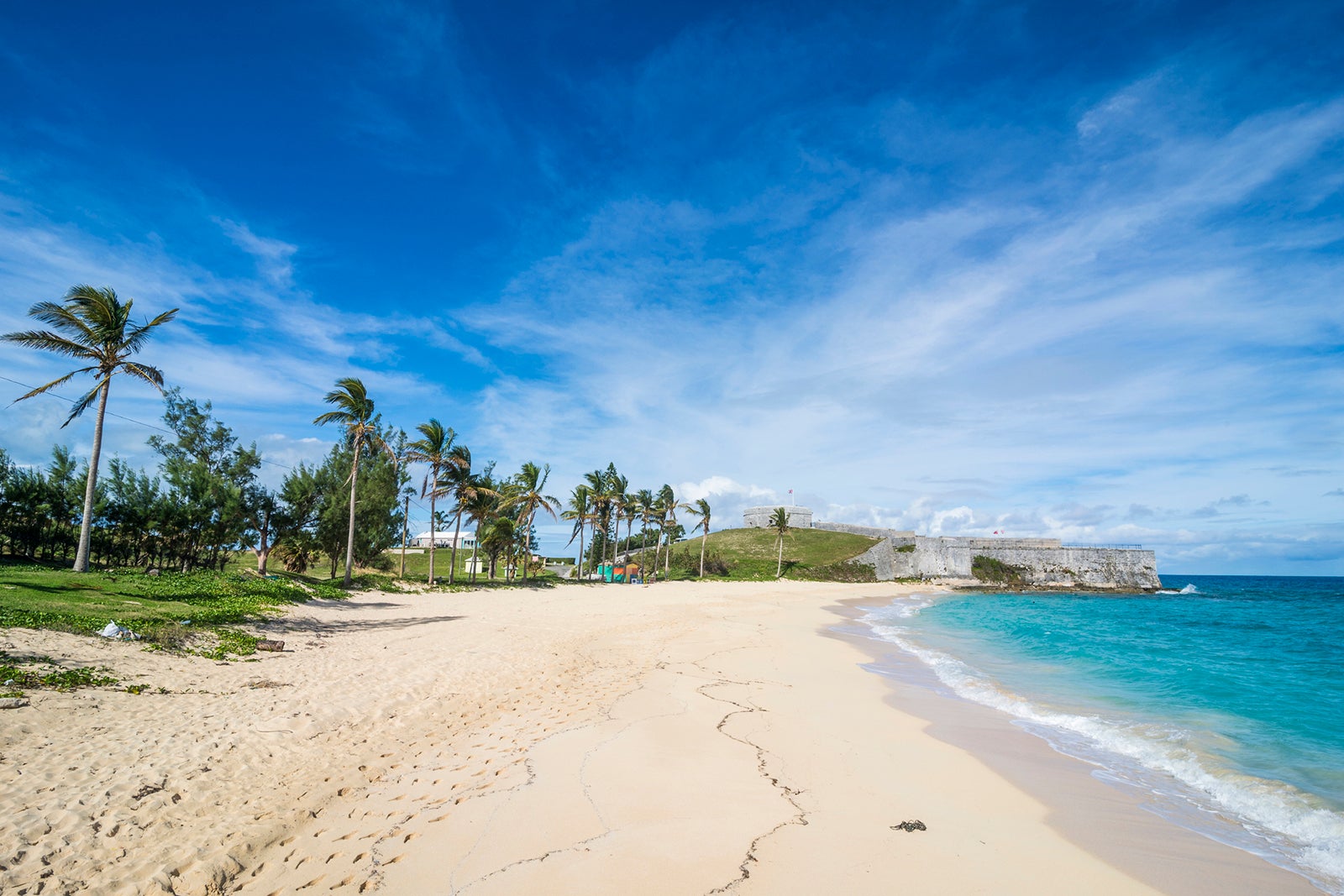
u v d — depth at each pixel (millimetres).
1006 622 39438
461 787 8328
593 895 5797
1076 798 9023
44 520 31781
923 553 96125
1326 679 19281
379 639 20016
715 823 7488
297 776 8391
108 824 6488
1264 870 6992
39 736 8430
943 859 6914
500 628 24453
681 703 13555
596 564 87125
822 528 117750
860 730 12180
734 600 49062
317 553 41844
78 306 25719
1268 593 98000
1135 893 6410
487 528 54906
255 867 6121
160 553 34438
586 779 8719
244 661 14703
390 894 5703
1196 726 13164
